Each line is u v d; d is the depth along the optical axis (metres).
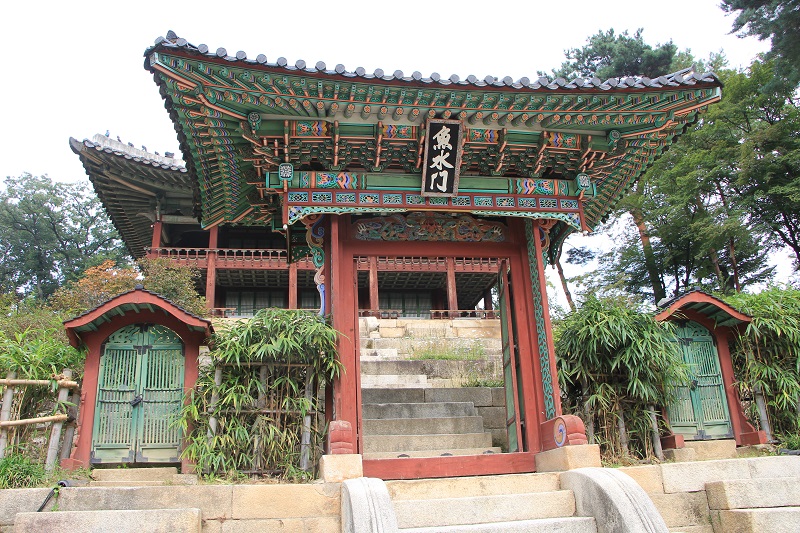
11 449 8.00
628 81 8.75
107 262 21.97
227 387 8.73
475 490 7.55
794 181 24.41
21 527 6.18
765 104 26.58
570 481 7.48
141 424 8.86
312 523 6.88
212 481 8.16
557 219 10.02
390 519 6.16
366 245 9.94
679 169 27.50
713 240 25.95
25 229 47.53
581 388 10.54
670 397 10.25
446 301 35.06
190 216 30.38
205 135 9.07
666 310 10.52
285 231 11.32
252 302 35.69
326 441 8.99
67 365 9.16
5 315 14.94
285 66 7.96
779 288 11.61
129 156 26.31
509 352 10.11
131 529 6.32
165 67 7.69
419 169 9.59
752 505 7.34
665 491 7.56
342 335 9.16
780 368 10.52
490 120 9.21
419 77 8.30
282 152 9.27
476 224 10.36
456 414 12.56
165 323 9.24
